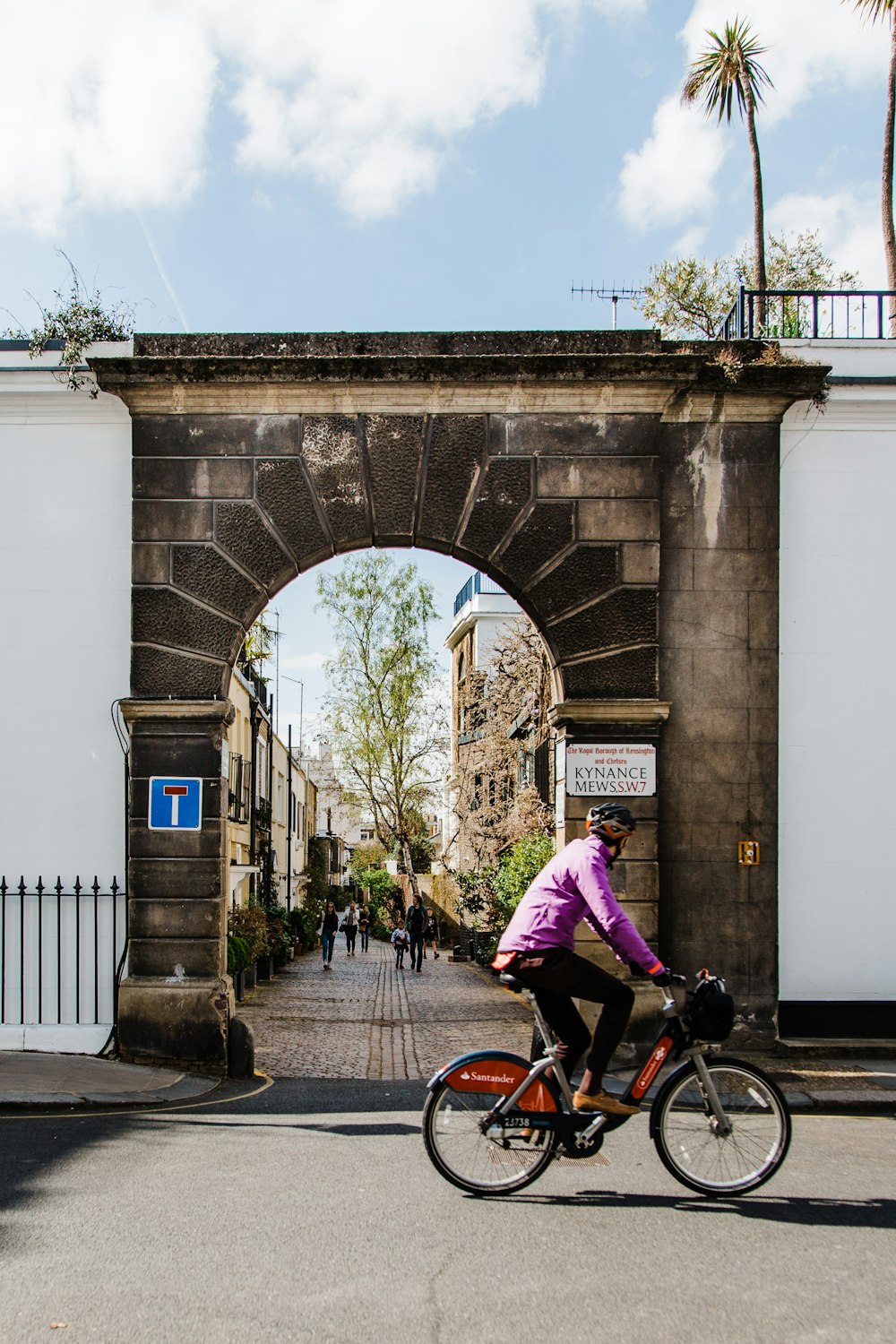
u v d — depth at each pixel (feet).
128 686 37.17
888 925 37.93
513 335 37.22
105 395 37.65
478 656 144.87
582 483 36.91
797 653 38.50
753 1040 36.70
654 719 36.58
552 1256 16.70
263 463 36.76
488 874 97.71
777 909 37.37
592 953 35.42
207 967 34.91
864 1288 15.58
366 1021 53.62
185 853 35.35
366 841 267.39
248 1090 32.45
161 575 36.55
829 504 38.81
